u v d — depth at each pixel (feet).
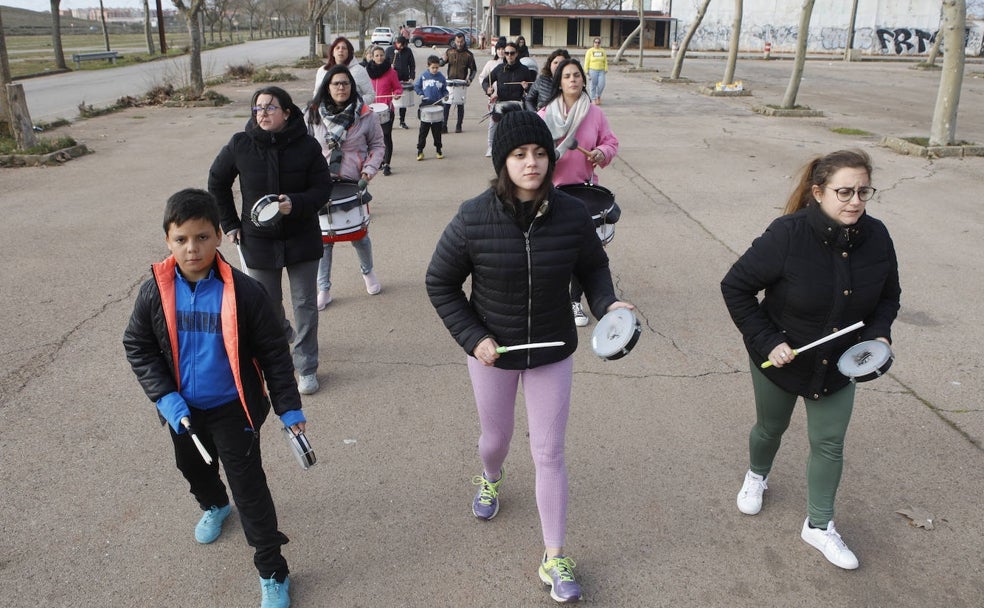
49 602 9.74
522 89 38.88
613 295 9.68
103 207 29.37
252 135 13.58
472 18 301.84
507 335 9.60
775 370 10.35
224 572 10.35
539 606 9.78
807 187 10.01
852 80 91.76
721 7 164.14
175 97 64.59
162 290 8.88
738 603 9.84
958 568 10.48
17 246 24.38
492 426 10.36
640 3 105.81
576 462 12.98
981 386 15.58
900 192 32.09
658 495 12.10
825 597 9.95
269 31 345.31
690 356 17.07
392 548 10.85
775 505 11.86
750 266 10.00
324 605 9.78
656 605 9.81
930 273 22.31
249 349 9.39
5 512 11.46
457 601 9.86
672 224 27.43
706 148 42.42
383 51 34.53
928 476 12.59
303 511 11.66
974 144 40.60
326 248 19.06
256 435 9.53
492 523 11.41
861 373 9.31
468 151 41.78
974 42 158.61
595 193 16.89
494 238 9.14
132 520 11.37
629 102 65.46
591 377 16.08
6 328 18.06
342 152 18.70
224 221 14.15
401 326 18.60
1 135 43.50
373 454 13.19
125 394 15.07
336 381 15.81
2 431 13.64
